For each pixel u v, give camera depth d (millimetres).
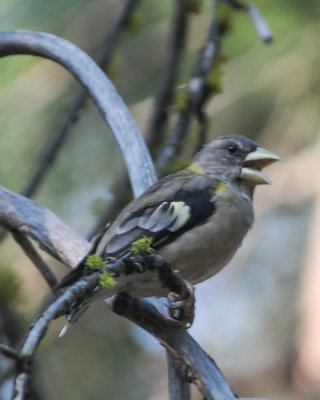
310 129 11422
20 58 11258
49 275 7637
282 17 11016
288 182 12469
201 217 7422
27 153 11273
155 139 10492
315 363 12719
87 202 11672
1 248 10914
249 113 11305
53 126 11328
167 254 7281
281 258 13641
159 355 12164
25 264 10922
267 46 11062
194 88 9773
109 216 10000
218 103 11258
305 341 12812
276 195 13094
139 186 7891
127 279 6605
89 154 11727
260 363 13641
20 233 7492
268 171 12578
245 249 13820
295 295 13602
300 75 11133
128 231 7113
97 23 11680
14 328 9266
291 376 13320
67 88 11414
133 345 12031
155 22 11789
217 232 7469
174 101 10359
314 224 12781
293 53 11062
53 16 11234
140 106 11672
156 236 7211
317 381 12703
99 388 11672
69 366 11672
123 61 11773
